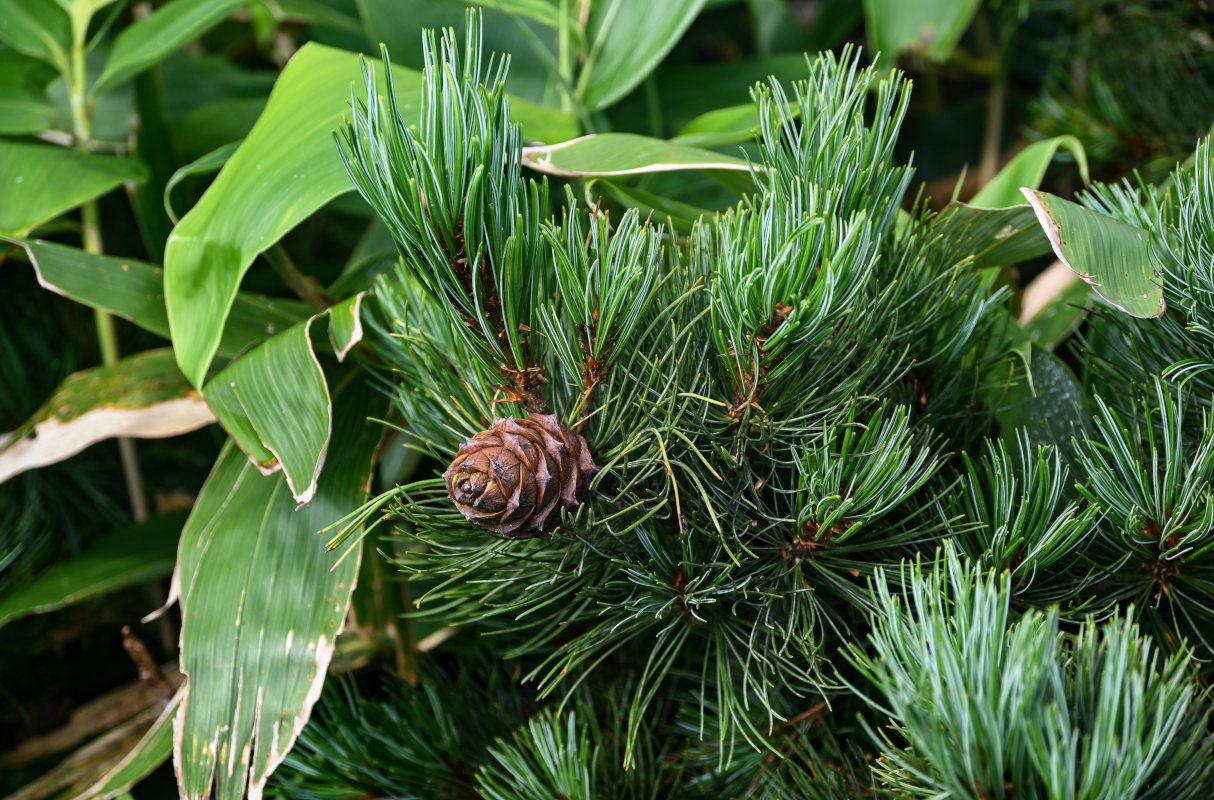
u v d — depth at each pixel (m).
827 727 0.73
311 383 0.73
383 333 0.74
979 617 0.61
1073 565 0.69
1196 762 0.61
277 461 0.73
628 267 0.64
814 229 0.62
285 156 0.76
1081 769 0.60
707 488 0.68
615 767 0.73
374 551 0.81
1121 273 0.67
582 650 0.67
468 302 0.64
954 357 0.71
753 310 0.64
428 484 0.66
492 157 0.62
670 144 0.76
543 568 0.68
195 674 0.74
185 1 0.99
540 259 0.65
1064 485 0.68
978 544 0.68
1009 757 0.59
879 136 0.67
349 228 1.45
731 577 0.68
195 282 0.75
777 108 0.68
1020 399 0.75
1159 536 0.66
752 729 0.66
